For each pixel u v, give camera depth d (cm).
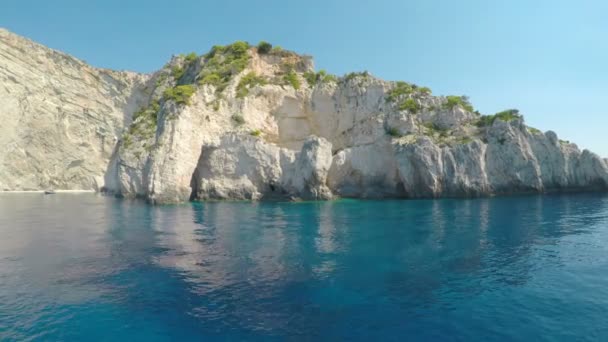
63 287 1273
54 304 1129
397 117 4578
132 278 1362
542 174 4347
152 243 1947
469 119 4525
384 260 1552
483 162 4106
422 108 4659
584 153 4584
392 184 4512
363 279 1320
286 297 1166
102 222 2733
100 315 1051
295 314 1043
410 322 984
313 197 4166
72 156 7975
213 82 4819
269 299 1152
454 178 4059
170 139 4094
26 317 1038
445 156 4131
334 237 2031
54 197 5703
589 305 1065
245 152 4425
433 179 4056
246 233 2188
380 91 4888
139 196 4947
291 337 915
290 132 5153
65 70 7875
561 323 960
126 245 1906
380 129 4625
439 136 4388
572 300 1102
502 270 1391
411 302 1113
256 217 2864
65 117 7844
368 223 2481
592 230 2109
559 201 3544
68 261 1602
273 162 4362
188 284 1291
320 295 1178
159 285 1286
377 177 4575
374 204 3700
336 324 979
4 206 4144
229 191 4391
